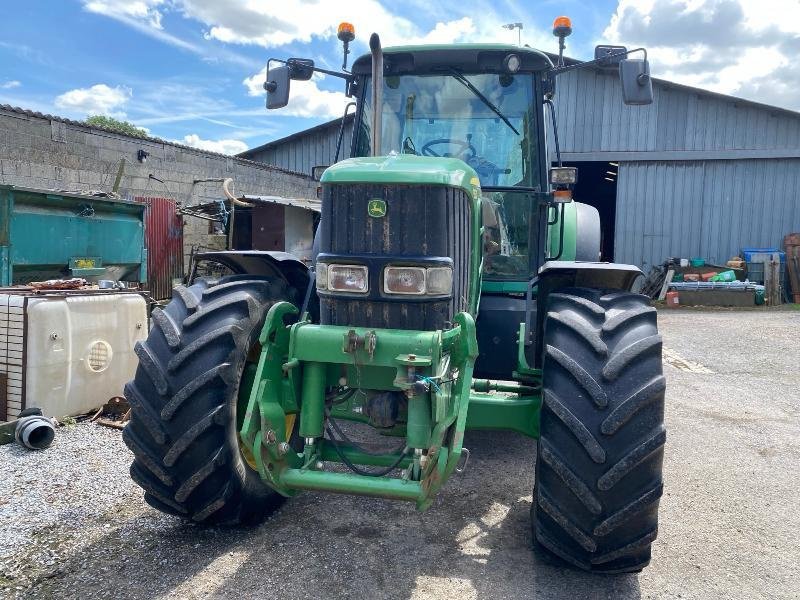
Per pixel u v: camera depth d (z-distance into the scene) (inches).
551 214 169.0
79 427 183.3
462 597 105.3
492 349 156.4
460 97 165.8
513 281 159.8
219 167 557.6
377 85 130.9
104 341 197.3
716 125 625.9
